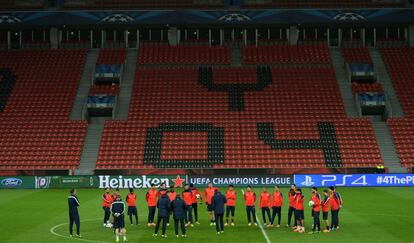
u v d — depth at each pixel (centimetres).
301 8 6625
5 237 2577
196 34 6906
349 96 6097
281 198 2845
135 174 4972
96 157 5325
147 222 3017
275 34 6888
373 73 6300
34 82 6238
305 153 5322
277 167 5159
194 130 5603
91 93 6012
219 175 4856
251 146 5409
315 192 2662
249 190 2897
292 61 6500
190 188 2927
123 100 6069
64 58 6600
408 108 5878
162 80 6284
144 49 6694
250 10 6544
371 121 5756
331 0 6688
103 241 2475
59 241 2480
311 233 2631
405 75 6309
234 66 6538
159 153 5341
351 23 6581
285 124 5669
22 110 5853
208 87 6172
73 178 4850
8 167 5159
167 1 6725
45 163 5206
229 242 2423
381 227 2794
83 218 3147
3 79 6253
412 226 2825
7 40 6875
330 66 6506
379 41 6869
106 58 6531
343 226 2827
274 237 2533
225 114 5809
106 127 5653
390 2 6669
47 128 5628
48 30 6888
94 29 6819
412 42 6812
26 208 3553
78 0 6731
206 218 3153
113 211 2469
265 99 6009
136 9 6662
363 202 3766
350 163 5188
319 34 6875
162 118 5759
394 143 5450
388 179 4844
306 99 6006
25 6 6675
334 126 5644
